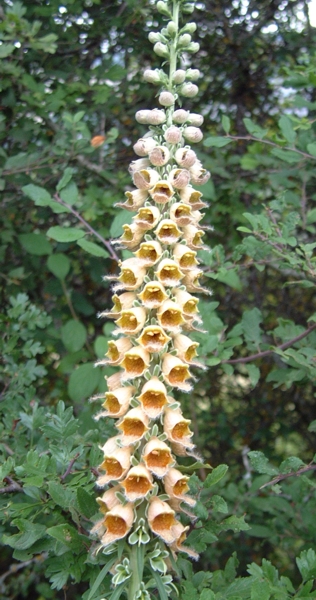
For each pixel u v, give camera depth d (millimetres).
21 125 690
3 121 671
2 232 684
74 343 625
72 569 356
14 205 745
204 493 626
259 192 772
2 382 585
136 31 759
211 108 876
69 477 427
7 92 664
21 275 683
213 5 828
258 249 545
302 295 908
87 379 536
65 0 671
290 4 811
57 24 737
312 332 540
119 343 351
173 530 333
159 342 334
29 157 643
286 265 515
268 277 905
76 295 761
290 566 850
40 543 377
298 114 820
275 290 907
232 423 980
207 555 763
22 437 481
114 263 773
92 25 749
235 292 898
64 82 737
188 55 847
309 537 585
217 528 387
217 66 861
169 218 353
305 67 605
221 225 750
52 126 702
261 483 642
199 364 358
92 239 683
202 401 980
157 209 347
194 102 869
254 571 388
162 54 402
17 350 550
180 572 363
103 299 847
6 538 362
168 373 332
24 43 657
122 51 786
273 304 919
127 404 336
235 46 847
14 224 757
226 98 877
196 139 375
